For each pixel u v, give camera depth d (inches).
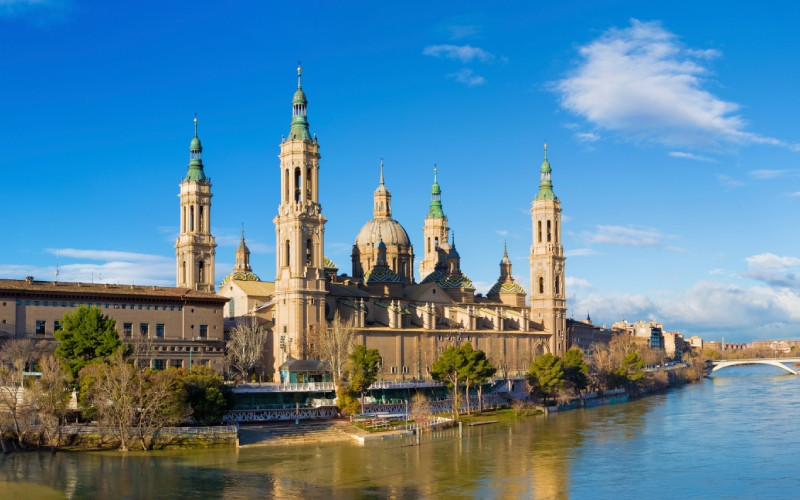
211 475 5674.2
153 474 5625.0
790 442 7342.5
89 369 6555.1
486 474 5856.3
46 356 6983.3
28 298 7696.9
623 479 5718.5
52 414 6363.2
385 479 5659.5
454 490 5369.1
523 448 6963.6
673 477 5802.2
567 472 5944.9
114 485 5285.4
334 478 5669.3
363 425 7755.9
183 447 6584.6
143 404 6535.4
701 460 6427.2
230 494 5167.3
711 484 5585.6
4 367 6589.6
